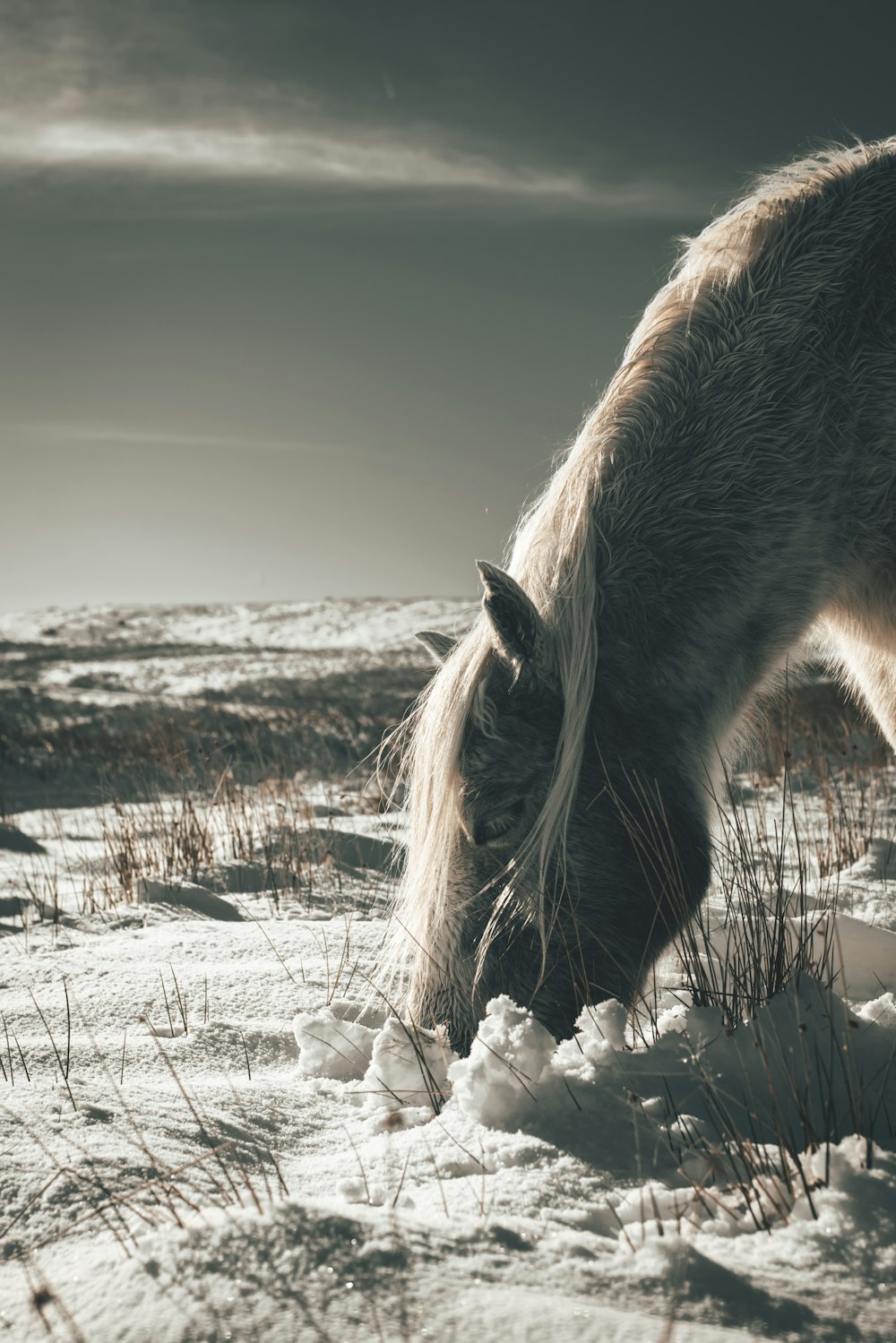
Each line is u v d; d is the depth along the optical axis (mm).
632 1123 2471
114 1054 3137
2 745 13977
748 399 3375
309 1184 2271
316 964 4117
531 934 2854
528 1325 1607
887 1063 2541
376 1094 2883
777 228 3615
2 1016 3539
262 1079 3070
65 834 8336
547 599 3086
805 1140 2457
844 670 4527
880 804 7434
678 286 3719
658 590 3170
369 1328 1604
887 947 3797
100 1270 1780
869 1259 1847
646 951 2963
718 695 3250
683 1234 1976
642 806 2961
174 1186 2160
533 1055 2580
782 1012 2859
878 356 3436
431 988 2881
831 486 3383
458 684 2979
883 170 3668
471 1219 1983
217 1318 1628
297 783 9719
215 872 6207
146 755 13250
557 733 2939
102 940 4750
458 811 2885
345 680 35375
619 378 3596
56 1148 2314
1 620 79750
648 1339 1584
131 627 74250
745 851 3529
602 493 3275
